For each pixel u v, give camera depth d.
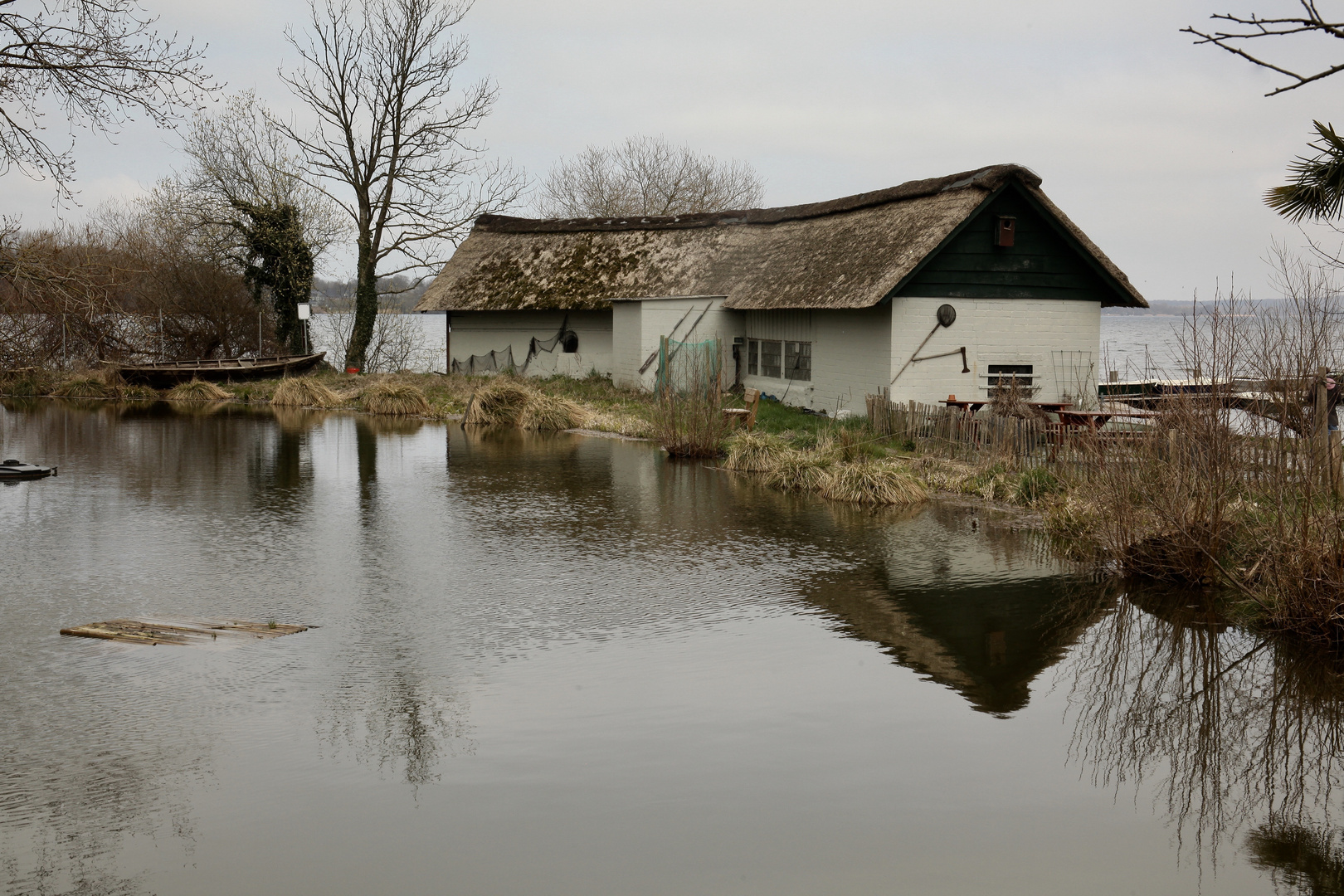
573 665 8.17
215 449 21.98
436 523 14.02
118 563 11.58
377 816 5.72
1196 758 6.52
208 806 5.82
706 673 8.01
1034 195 22.09
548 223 38.69
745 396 27.69
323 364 41.12
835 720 7.08
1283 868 5.24
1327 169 6.03
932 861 5.28
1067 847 5.43
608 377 35.78
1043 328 23.02
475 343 38.41
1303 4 4.76
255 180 42.19
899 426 20.48
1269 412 10.24
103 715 7.10
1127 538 11.30
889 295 21.58
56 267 12.48
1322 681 7.85
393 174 40.75
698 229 35.22
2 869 5.16
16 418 28.30
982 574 11.16
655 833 5.54
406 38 39.56
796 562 11.71
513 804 5.86
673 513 14.82
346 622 9.31
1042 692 7.64
